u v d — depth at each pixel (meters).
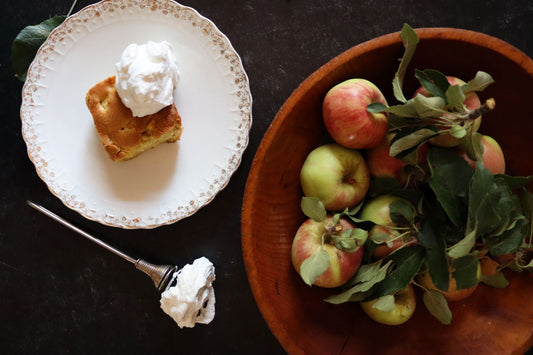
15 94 0.80
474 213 0.63
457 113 0.64
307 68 0.78
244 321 0.80
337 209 0.70
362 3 0.78
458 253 0.63
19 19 0.79
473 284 0.64
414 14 0.78
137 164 0.77
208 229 0.80
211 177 0.76
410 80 0.71
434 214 0.67
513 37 0.78
